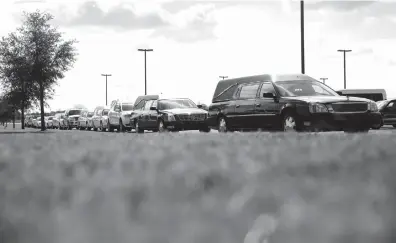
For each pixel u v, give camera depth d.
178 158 3.95
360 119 14.05
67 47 43.38
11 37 42.28
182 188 2.36
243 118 16.64
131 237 1.37
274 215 1.63
